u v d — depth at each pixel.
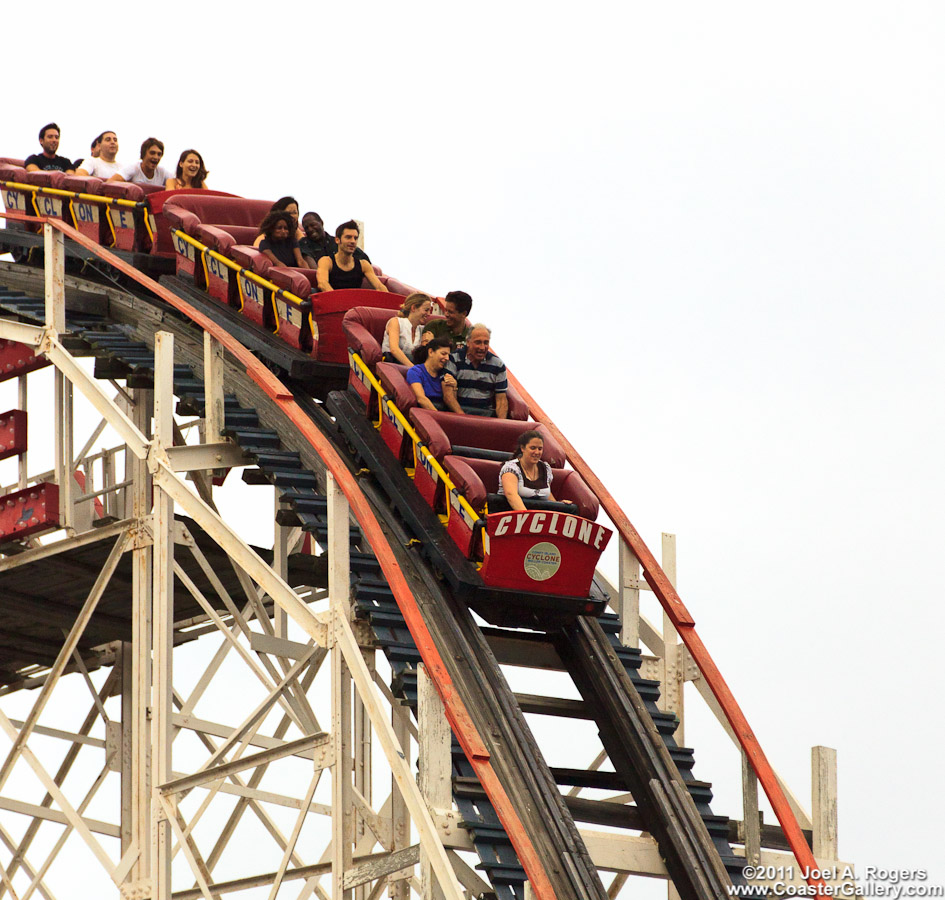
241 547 47.50
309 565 54.53
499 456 48.25
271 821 62.16
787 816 45.34
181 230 61.56
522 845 40.47
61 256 55.88
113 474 62.94
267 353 54.66
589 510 47.59
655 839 44.31
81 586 58.62
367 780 50.91
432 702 42.53
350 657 44.56
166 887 47.88
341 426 51.12
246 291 58.16
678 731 49.66
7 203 70.62
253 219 64.81
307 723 48.22
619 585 50.28
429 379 49.91
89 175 70.75
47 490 57.91
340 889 44.06
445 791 42.19
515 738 43.44
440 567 46.28
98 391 52.56
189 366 56.25
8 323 56.38
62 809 54.38
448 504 47.00
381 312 53.28
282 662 59.12
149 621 51.38
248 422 52.62
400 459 49.34
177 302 53.66
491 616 47.22
